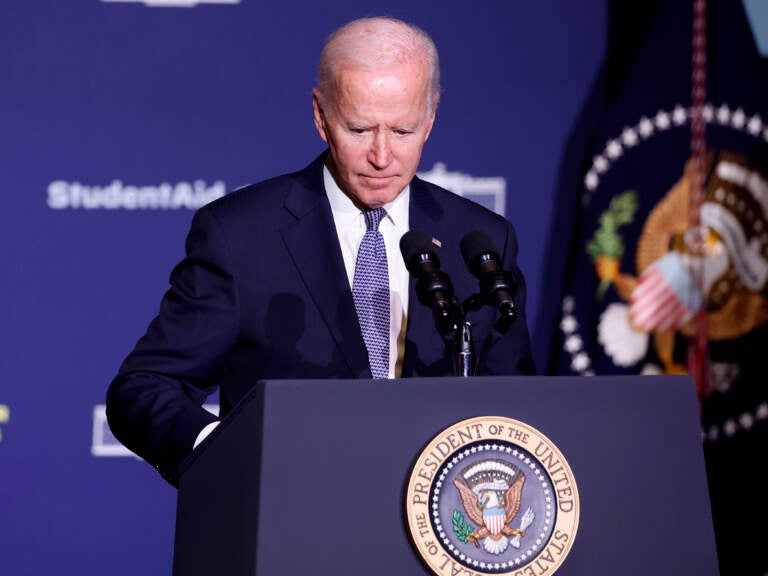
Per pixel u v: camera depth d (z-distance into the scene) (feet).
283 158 43.68
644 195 43.75
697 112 43.88
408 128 23.30
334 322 24.95
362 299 25.38
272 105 43.73
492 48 44.42
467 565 16.48
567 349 43.39
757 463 42.91
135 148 43.14
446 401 17.06
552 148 44.29
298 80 43.88
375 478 16.65
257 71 43.75
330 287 25.21
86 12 43.27
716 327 43.39
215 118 43.52
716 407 43.06
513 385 17.30
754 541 42.75
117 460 42.70
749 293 43.42
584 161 44.24
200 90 43.52
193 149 43.34
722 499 42.80
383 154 23.18
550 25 44.60
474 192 44.09
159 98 43.32
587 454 17.29
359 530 16.48
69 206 42.80
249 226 25.62
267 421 16.51
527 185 44.16
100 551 42.47
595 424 17.40
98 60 43.19
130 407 23.20
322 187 26.30
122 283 42.83
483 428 16.89
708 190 43.65
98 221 42.88
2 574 41.98
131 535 42.65
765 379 43.11
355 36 23.30
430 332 25.08
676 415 17.65
